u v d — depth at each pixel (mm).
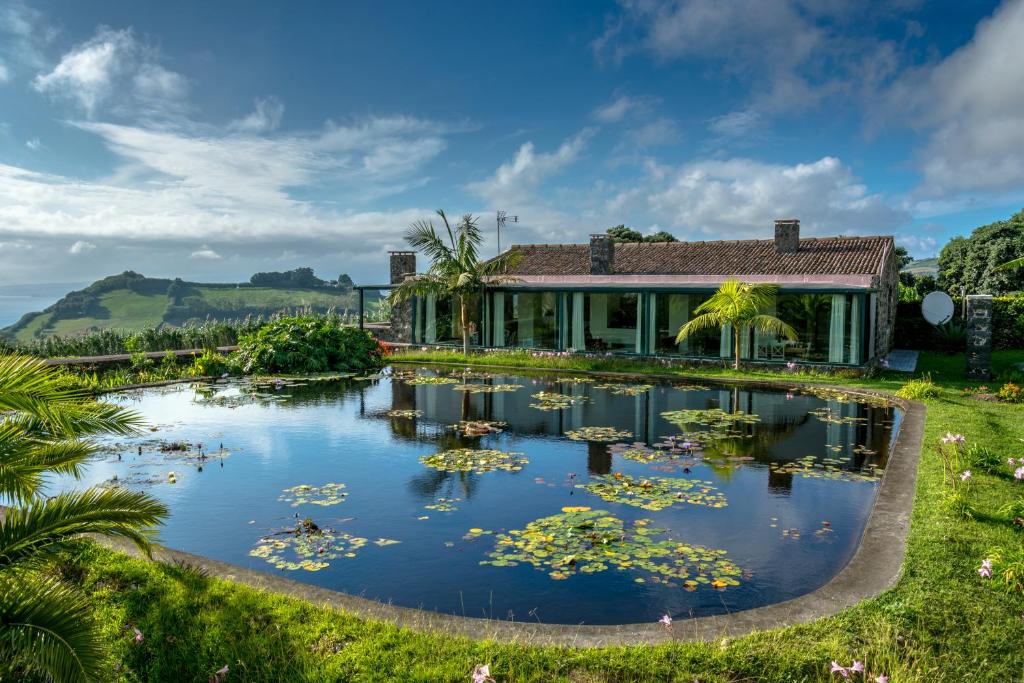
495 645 3699
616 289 19234
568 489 7230
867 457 8539
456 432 10125
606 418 11156
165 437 9852
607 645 3727
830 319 16531
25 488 3752
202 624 4020
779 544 5668
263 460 8531
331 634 3869
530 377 16531
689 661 3541
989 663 3496
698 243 22797
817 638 3725
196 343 20391
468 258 20672
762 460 8398
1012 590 4230
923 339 23016
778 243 20594
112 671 3533
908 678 3309
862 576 4527
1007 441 8281
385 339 24859
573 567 5234
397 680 3408
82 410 3758
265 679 3496
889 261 20391
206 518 6441
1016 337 22500
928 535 5176
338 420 11078
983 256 31828
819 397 13305
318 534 5988
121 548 5152
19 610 3139
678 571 5141
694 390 14297
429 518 6383
